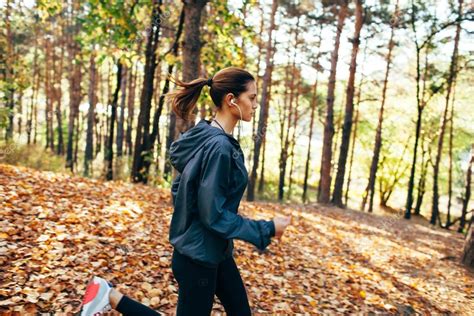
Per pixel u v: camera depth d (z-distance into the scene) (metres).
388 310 4.44
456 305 5.21
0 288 2.80
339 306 4.27
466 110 19.56
